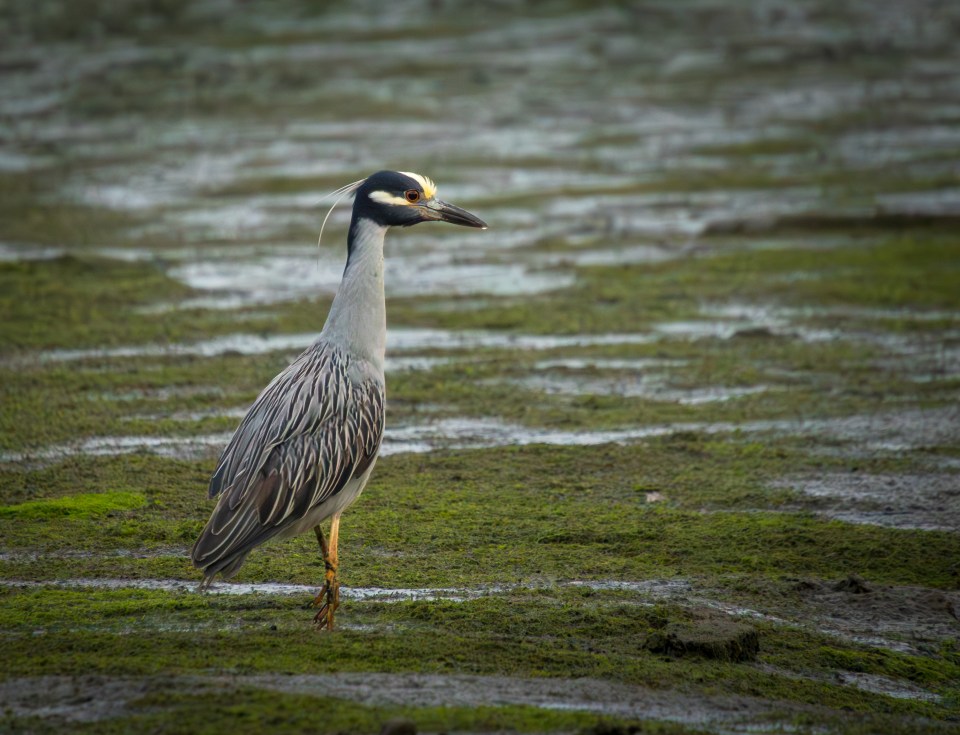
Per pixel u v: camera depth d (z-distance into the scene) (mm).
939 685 8875
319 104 37656
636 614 9594
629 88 39781
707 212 25766
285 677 8078
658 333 18391
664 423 14688
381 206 9961
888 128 33844
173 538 11141
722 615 9633
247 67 43312
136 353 17109
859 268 21719
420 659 8539
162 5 56625
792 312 19344
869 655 9203
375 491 12430
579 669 8500
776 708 8125
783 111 36312
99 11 54969
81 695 7668
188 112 36719
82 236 23906
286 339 17875
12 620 9219
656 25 51688
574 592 10117
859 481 12875
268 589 10078
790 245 23453
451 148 31922
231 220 25359
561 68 43000
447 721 7367
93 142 33031
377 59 44594
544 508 12047
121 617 9352
